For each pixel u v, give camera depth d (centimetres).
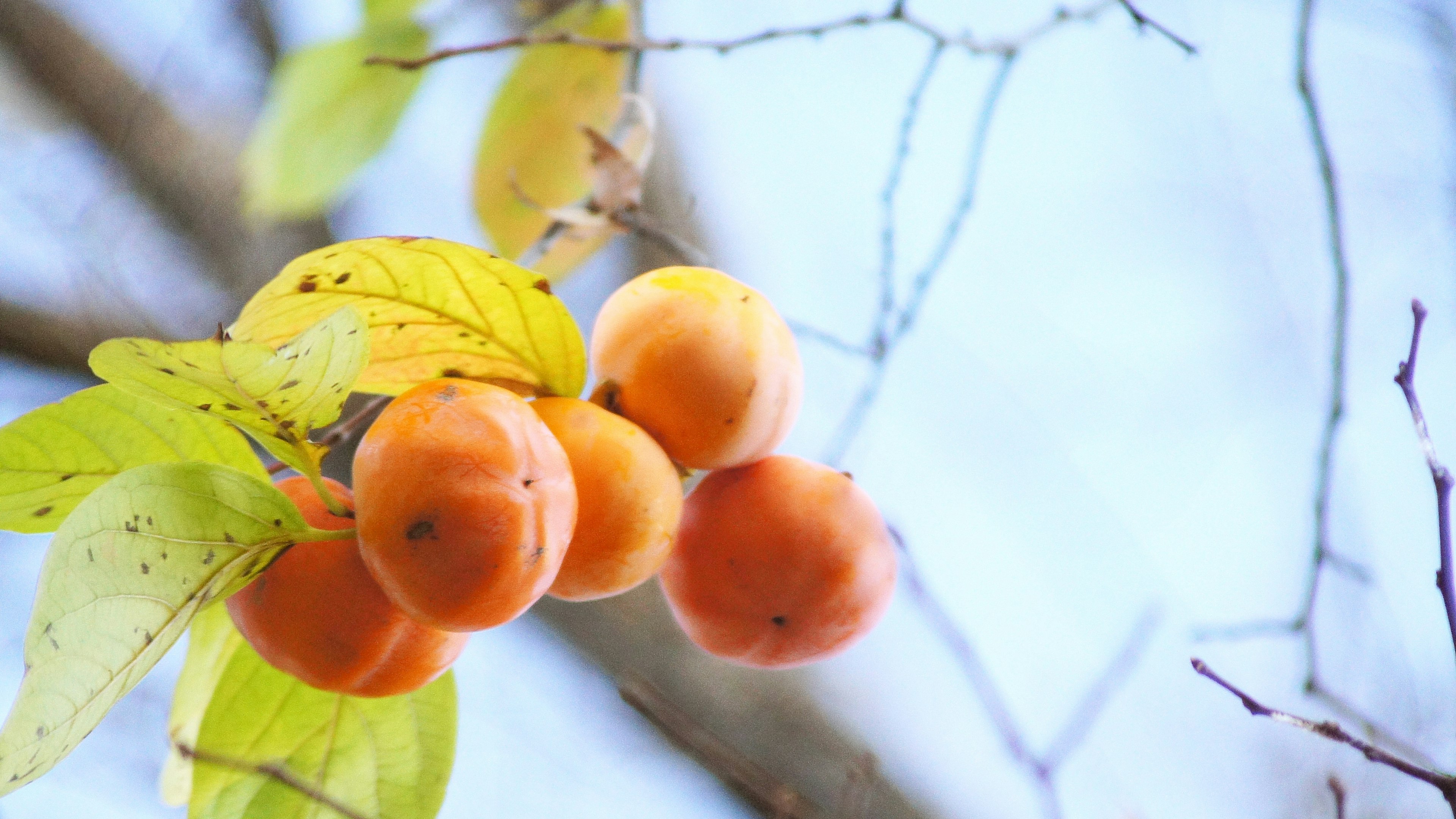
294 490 121
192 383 117
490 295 121
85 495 121
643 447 121
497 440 117
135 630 116
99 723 116
